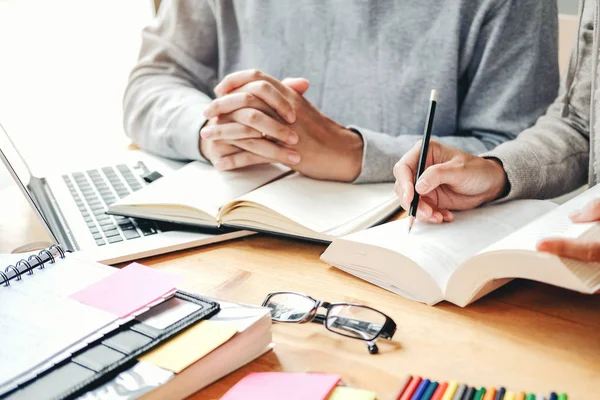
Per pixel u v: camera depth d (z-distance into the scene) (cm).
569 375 49
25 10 136
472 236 66
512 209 74
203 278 68
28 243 74
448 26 107
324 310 59
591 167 84
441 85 110
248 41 126
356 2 115
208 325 50
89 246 74
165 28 123
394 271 63
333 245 68
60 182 96
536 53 102
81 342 47
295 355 53
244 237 79
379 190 86
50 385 43
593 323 56
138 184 94
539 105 103
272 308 60
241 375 50
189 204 77
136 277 57
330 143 88
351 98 121
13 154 97
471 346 53
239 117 85
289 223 73
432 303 60
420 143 76
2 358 46
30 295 55
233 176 88
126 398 42
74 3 140
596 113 82
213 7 124
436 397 45
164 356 46
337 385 46
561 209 61
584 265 50
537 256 51
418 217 71
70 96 145
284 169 94
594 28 81
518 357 51
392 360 51
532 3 102
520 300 61
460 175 70
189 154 98
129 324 50
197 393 47
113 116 151
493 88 105
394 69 115
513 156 79
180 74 121
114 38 146
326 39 121
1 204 86
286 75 125
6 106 138
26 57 138
